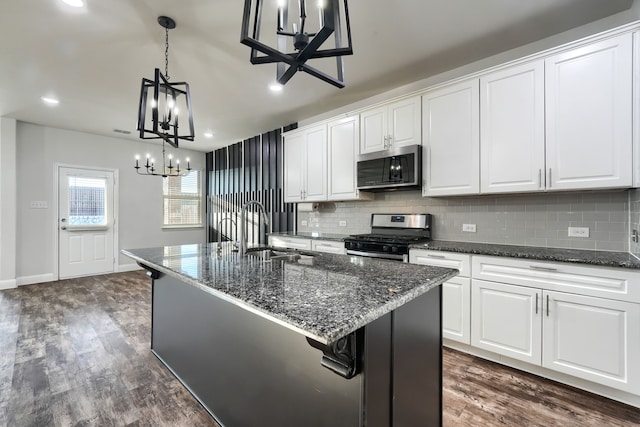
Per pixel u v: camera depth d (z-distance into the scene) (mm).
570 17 2197
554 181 2129
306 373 1193
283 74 1391
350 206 3949
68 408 1760
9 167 4387
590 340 1838
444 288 2477
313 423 1165
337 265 1664
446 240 3027
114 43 2486
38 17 2152
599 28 2238
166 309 2244
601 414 1703
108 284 4652
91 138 5258
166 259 1899
